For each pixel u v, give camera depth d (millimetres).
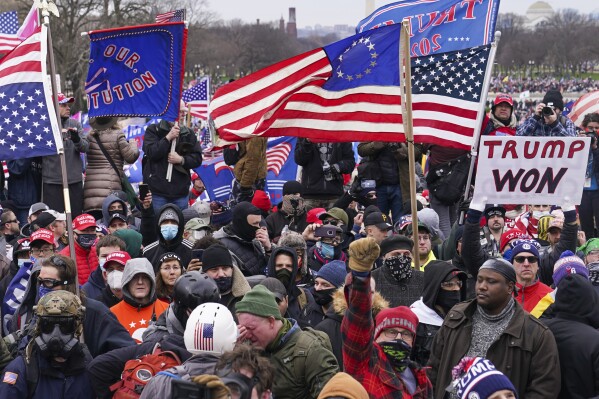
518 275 7879
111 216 10852
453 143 10023
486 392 5410
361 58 9445
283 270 8148
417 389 6273
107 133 12719
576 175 8242
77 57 47969
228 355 4891
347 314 5816
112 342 6961
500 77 127000
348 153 12906
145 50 9961
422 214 10406
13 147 8695
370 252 5695
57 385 6418
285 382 6066
